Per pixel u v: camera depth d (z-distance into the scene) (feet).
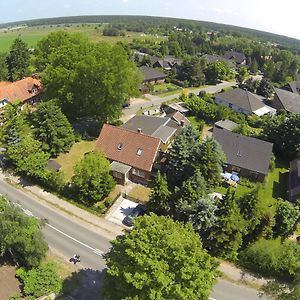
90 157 176.14
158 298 93.81
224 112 297.12
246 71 501.15
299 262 137.39
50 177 185.06
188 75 430.61
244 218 148.66
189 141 192.85
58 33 316.81
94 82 236.22
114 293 105.29
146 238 101.86
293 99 347.97
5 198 147.33
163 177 170.60
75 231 158.81
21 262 133.28
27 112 265.54
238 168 214.28
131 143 199.93
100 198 176.76
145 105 338.75
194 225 145.28
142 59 522.88
